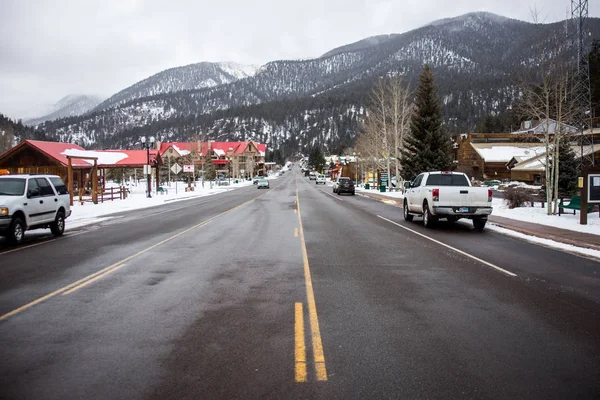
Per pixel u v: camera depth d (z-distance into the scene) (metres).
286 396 3.74
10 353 4.68
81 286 7.65
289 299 6.77
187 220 19.30
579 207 16.91
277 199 35.53
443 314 6.02
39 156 36.72
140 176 106.12
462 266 9.31
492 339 5.07
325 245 12.14
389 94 53.94
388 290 7.32
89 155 42.09
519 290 7.34
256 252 11.02
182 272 8.74
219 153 140.50
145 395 3.77
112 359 4.52
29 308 6.34
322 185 78.31
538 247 11.88
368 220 18.92
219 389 3.87
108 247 12.00
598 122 41.12
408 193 18.66
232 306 6.41
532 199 22.31
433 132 39.38
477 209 15.21
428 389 3.87
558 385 3.95
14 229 12.41
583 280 8.08
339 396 3.74
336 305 6.45
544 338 5.11
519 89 21.55
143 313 6.09
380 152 52.03
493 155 67.50
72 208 26.72
